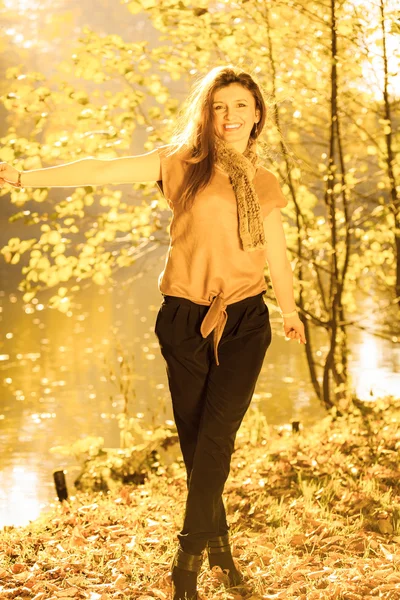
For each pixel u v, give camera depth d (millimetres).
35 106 8203
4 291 29312
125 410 9062
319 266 9680
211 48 8773
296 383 13820
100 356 16969
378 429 7711
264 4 8391
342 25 8164
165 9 8164
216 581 4043
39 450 10180
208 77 3801
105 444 10406
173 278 3729
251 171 3742
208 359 3768
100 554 4594
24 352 17641
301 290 9797
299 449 7324
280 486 6199
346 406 9188
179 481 6867
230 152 3693
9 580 4199
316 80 9117
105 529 5094
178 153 3762
